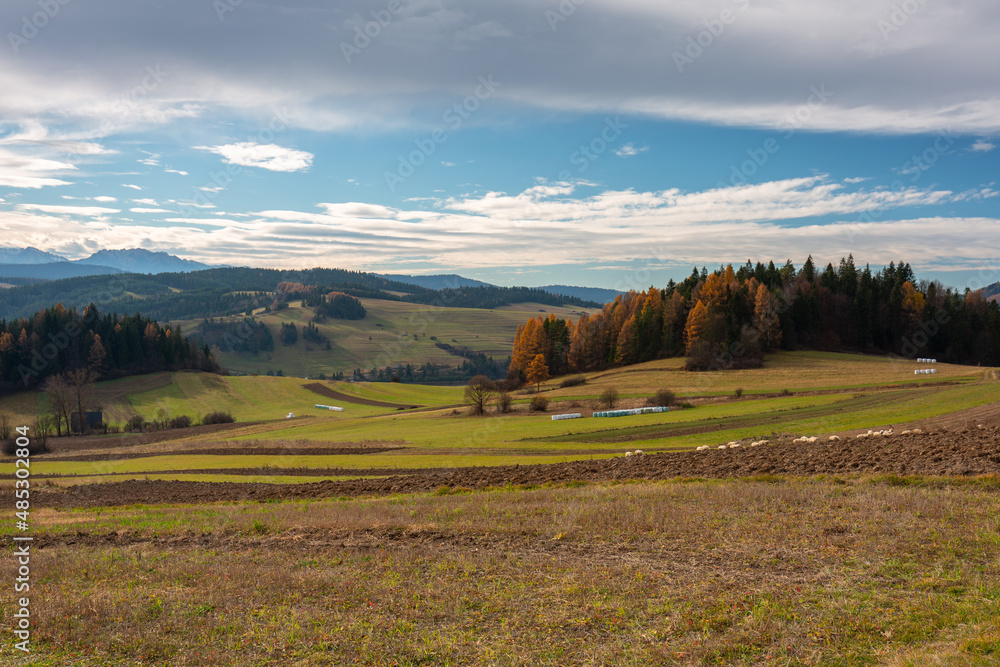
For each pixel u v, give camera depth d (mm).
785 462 22484
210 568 12961
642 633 8648
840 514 13891
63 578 12688
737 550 12023
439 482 27875
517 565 12086
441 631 9109
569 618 9328
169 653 8766
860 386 69062
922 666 6910
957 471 17344
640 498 17609
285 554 14016
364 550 13977
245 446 57094
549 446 45219
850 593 9492
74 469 46219
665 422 54250
